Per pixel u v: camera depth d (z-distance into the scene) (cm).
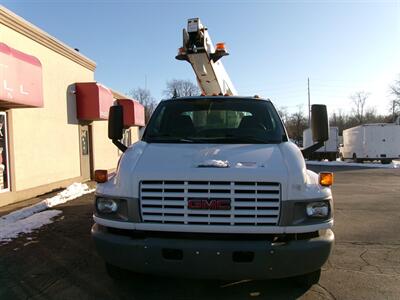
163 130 521
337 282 502
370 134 3153
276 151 443
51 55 1448
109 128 530
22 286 495
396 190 1460
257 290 470
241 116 530
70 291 476
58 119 1504
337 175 2184
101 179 443
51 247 668
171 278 505
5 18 1147
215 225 384
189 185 388
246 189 385
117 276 491
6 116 1153
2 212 1013
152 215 394
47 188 1393
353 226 829
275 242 386
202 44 873
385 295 462
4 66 944
